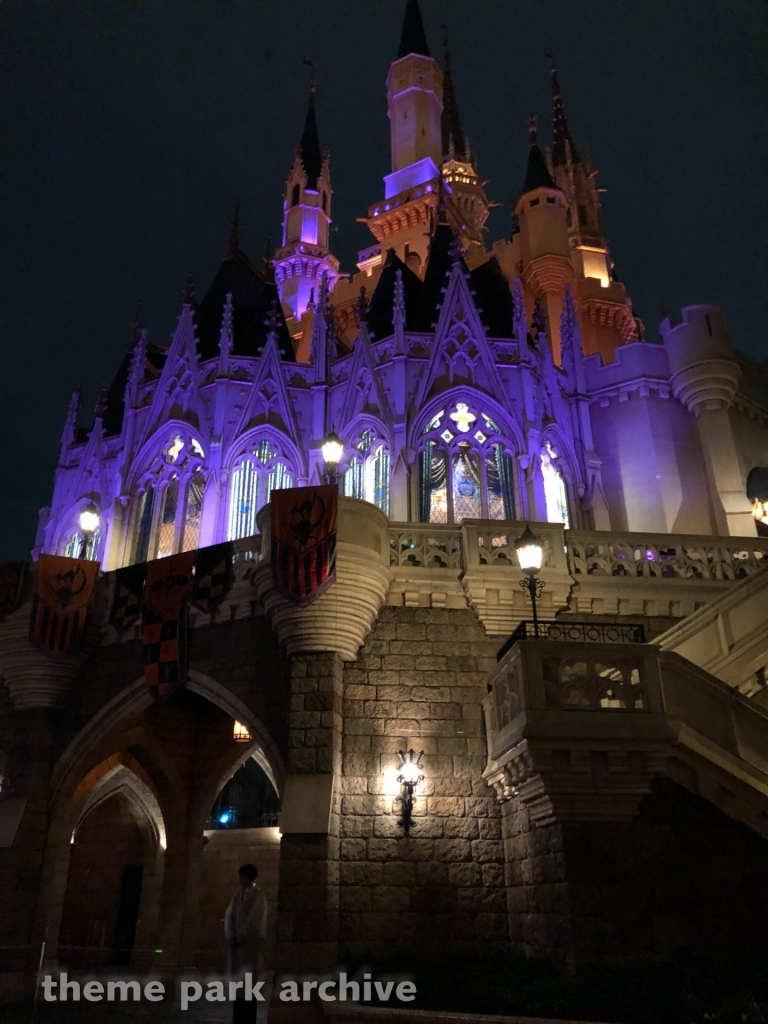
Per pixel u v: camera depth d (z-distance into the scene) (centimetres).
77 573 1858
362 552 1461
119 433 3061
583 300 4075
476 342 2708
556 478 2709
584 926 1081
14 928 1653
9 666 1822
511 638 1382
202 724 2219
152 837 2311
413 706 1473
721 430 2762
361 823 1391
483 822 1406
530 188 3972
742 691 1398
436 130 4697
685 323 2864
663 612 1595
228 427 2752
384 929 1325
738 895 1112
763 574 1502
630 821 1141
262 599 1522
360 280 4053
